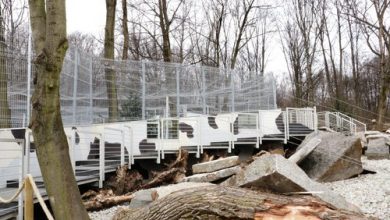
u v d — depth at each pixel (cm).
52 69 516
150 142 1345
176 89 1734
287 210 368
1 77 1135
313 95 3944
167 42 2027
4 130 952
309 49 3984
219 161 1066
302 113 1888
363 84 4697
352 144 1118
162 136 1316
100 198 945
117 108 1539
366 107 4619
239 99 1931
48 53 515
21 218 677
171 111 1703
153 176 1206
